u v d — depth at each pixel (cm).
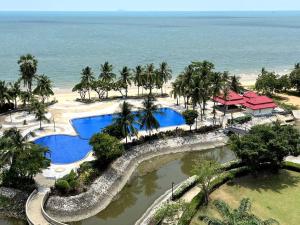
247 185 6397
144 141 7900
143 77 11481
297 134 6725
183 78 10231
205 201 5772
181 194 6031
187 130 8569
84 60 19900
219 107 10700
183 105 10994
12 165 5850
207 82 9112
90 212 5619
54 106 10569
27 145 6006
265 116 9906
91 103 11012
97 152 6550
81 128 8912
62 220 5369
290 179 6619
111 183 6353
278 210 5606
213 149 8238
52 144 7850
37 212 5306
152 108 7781
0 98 9425
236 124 9169
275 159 6366
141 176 7031
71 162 7000
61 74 16225
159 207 5634
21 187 5812
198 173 5794
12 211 5516
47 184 6072
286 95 12575
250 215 3991
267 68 19200
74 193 5747
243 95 10812
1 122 9019
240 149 6512
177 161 7706
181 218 5178
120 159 7069
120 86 11594
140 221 5459
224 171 6794
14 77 15212
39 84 10094
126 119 7375
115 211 5872
